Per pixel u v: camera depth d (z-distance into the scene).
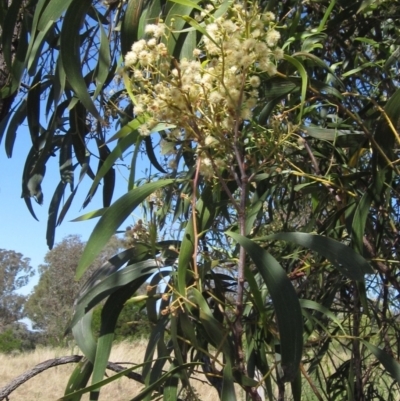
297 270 1.56
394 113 1.29
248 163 1.31
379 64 1.69
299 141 1.24
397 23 1.75
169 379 1.07
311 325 1.43
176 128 1.03
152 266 1.10
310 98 1.37
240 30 0.98
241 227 1.00
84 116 1.81
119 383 6.16
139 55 0.96
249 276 1.06
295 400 1.27
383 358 1.16
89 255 1.02
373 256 1.54
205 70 0.95
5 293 27.59
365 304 1.37
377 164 1.33
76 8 1.24
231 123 0.97
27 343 19.88
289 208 1.67
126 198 1.05
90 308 1.07
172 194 1.63
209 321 1.00
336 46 1.83
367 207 1.33
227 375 0.97
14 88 1.46
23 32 1.48
